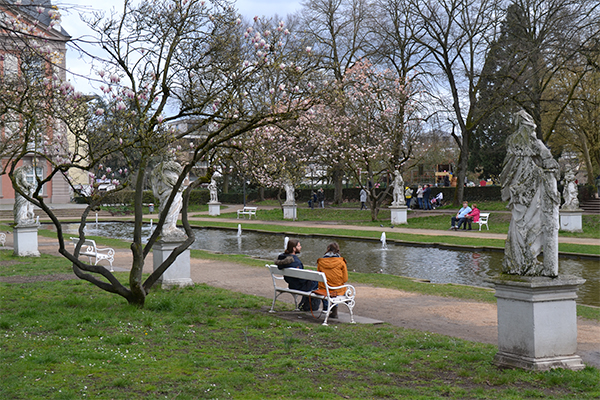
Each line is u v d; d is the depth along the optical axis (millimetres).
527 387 5645
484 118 42031
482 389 5488
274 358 6680
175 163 12906
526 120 6629
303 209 48656
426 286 13570
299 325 8797
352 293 9555
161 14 9734
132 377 5672
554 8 32688
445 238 25625
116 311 9445
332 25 44844
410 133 39531
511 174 6688
